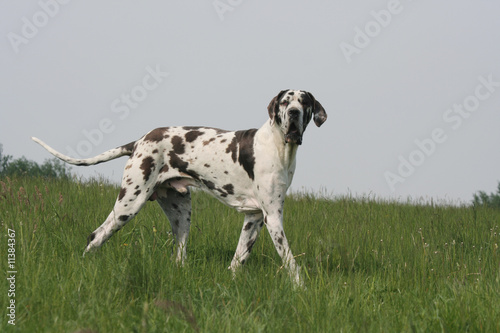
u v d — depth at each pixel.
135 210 7.94
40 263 6.11
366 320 5.12
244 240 7.88
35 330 4.52
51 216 8.88
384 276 7.15
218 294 5.84
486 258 7.99
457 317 5.11
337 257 7.98
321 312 5.26
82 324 4.61
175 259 6.74
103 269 6.07
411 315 5.24
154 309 4.98
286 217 11.32
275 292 5.66
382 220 11.58
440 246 9.00
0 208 9.48
